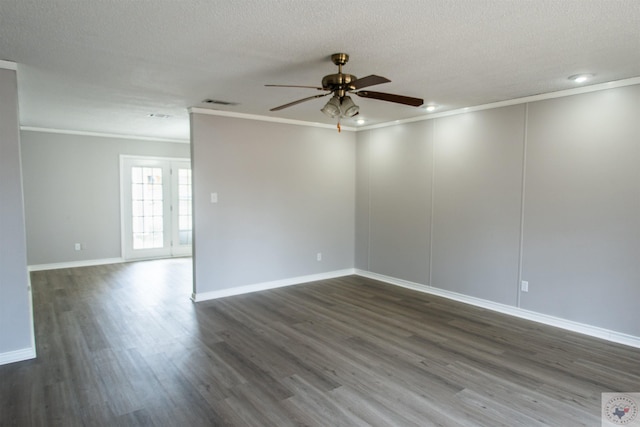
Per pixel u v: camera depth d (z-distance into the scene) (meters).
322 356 3.35
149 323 4.14
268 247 5.54
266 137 5.43
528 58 2.98
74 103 4.57
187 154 8.14
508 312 4.46
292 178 5.72
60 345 3.54
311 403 2.61
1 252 3.13
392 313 4.50
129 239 7.57
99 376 2.97
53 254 6.79
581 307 3.88
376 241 6.09
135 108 4.87
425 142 5.28
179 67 3.22
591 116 3.74
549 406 2.58
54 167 6.72
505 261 4.46
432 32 2.49
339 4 2.12
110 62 3.09
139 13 2.23
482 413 2.49
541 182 4.12
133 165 7.51
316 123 5.91
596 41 2.63
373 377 2.97
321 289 5.55
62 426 2.35
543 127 4.09
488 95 4.16
